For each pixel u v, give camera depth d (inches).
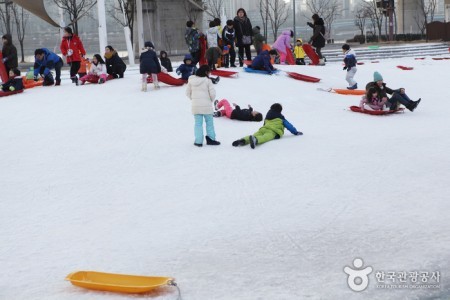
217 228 267.4
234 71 757.3
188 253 238.5
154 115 558.9
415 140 430.3
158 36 1909.4
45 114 589.0
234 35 842.8
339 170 356.2
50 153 440.1
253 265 223.3
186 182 347.6
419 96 694.5
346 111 587.2
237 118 532.4
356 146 417.7
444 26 2092.8
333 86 770.2
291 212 285.3
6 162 419.2
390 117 548.7
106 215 294.7
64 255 243.4
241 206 298.7
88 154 431.2
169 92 665.0
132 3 1867.6
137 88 701.9
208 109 434.6
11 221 292.2
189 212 293.0
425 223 259.3
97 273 215.9
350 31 3966.5
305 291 197.9
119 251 244.8
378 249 233.0
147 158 410.3
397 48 1675.7
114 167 391.5
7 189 351.3
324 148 415.5
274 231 260.2
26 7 895.1
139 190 336.2
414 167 355.3
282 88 698.8
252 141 420.8
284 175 351.3
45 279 219.9
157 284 200.2
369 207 286.2
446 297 192.2
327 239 247.3
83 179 366.0
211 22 825.5
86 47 2559.1
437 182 322.0
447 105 620.4
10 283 217.5
